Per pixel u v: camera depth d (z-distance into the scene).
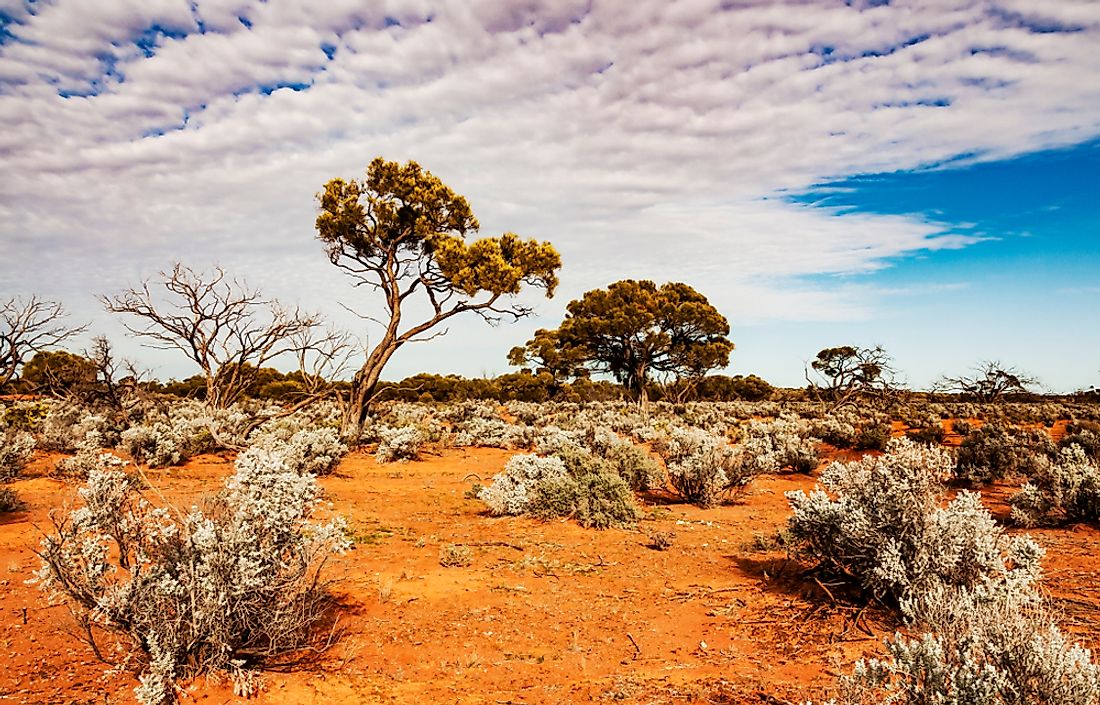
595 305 57.94
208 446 20.88
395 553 9.45
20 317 30.39
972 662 3.67
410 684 5.27
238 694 4.84
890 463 7.26
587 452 14.91
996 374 58.84
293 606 5.56
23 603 6.54
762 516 12.84
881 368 49.41
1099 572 8.21
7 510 10.69
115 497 5.37
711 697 4.96
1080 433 23.55
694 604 7.34
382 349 26.61
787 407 51.94
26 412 24.59
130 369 25.97
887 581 6.54
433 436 26.08
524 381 66.56
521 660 5.84
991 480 17.05
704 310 58.72
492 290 26.44
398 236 27.86
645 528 11.49
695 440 15.94
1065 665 3.56
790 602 7.21
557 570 8.76
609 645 6.21
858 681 3.96
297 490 5.63
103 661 5.20
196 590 5.07
